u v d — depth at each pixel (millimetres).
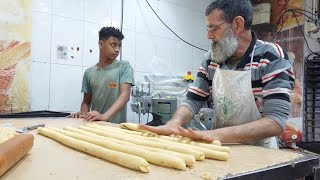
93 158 913
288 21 3762
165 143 1020
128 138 1123
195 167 805
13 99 2338
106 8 2932
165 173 753
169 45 3473
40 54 2531
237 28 1349
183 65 3623
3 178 706
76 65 2752
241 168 786
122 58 3029
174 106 2430
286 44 3791
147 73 3230
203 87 1598
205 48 3900
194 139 1125
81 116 2193
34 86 2506
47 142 1162
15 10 2340
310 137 3721
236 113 1387
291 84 1266
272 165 819
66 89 2697
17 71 2354
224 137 1133
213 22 1340
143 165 766
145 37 3234
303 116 3668
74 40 2732
